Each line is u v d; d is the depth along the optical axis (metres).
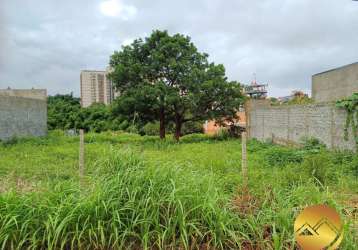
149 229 3.08
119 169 3.72
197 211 3.15
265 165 7.95
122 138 18.83
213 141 17.03
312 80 16.70
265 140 14.85
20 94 19.39
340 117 9.26
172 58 17.42
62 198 3.30
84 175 4.35
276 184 4.77
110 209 3.11
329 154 8.65
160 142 15.58
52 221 2.93
